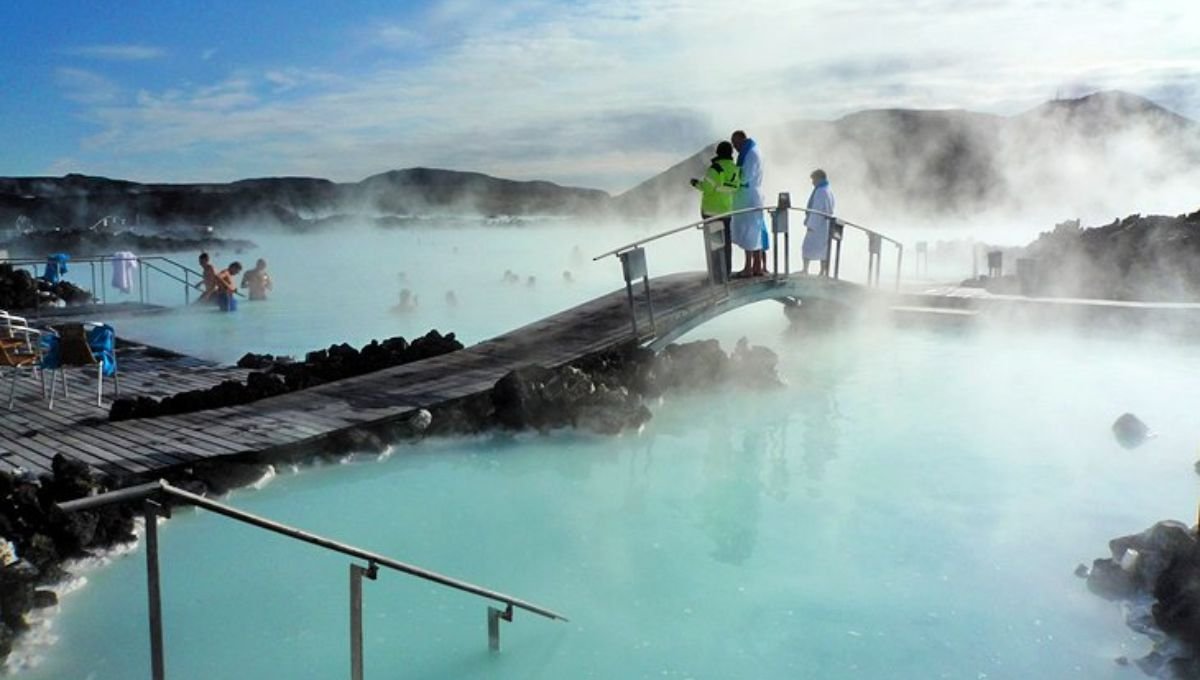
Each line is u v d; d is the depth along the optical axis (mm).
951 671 4695
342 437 8062
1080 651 4879
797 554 6262
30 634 4930
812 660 4820
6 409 9000
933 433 9414
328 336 16250
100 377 9156
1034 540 6480
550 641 5027
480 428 8883
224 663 4762
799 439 9211
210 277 19266
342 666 4750
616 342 10758
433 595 5566
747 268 13797
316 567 5953
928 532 6645
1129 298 16188
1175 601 5066
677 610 5414
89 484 6289
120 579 5707
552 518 6945
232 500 7148
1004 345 14719
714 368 11312
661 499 7410
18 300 18391
